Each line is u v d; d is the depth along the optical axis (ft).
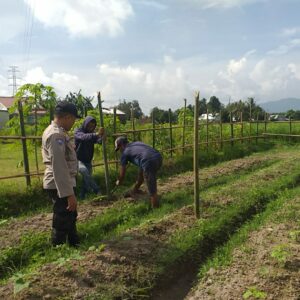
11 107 19.84
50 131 10.75
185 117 30.19
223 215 14.82
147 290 9.95
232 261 11.07
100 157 24.30
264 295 8.87
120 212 15.89
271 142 40.11
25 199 17.60
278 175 22.61
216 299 9.12
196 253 12.05
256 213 16.07
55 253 11.73
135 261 10.77
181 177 23.02
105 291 9.30
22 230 13.91
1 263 11.41
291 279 9.66
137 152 16.21
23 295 8.75
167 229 13.33
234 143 36.55
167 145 28.45
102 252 11.13
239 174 24.23
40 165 27.53
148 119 36.76
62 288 9.19
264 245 11.92
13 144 19.79
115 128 22.85
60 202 11.69
